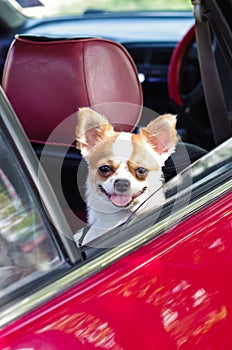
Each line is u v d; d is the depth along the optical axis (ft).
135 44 12.71
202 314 5.29
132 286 4.86
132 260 4.98
